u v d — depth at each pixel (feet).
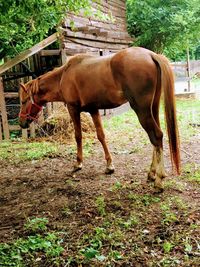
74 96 11.00
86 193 9.63
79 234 7.30
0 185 11.13
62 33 18.61
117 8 29.17
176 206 8.23
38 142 17.03
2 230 7.86
